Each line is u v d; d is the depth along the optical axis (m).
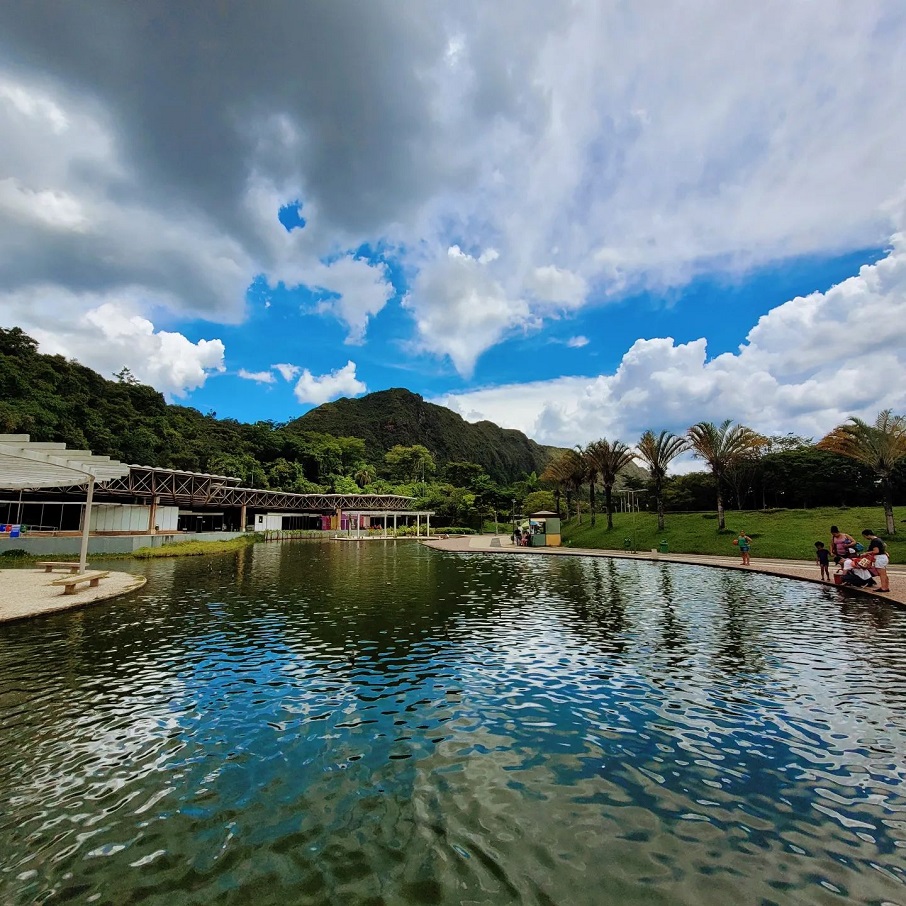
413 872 3.22
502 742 5.12
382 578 19.00
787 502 47.34
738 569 20.53
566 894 3.03
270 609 12.36
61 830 3.65
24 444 11.06
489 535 65.50
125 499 40.75
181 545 30.16
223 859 3.34
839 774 4.46
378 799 4.07
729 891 3.06
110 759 4.72
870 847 3.48
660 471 36.12
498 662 7.90
